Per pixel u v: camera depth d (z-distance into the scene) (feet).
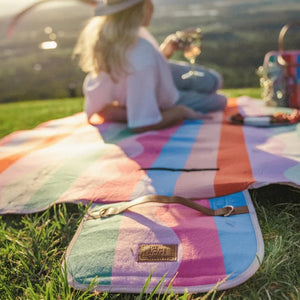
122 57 5.00
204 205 3.27
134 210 3.23
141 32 5.52
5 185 3.96
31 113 10.98
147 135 4.96
